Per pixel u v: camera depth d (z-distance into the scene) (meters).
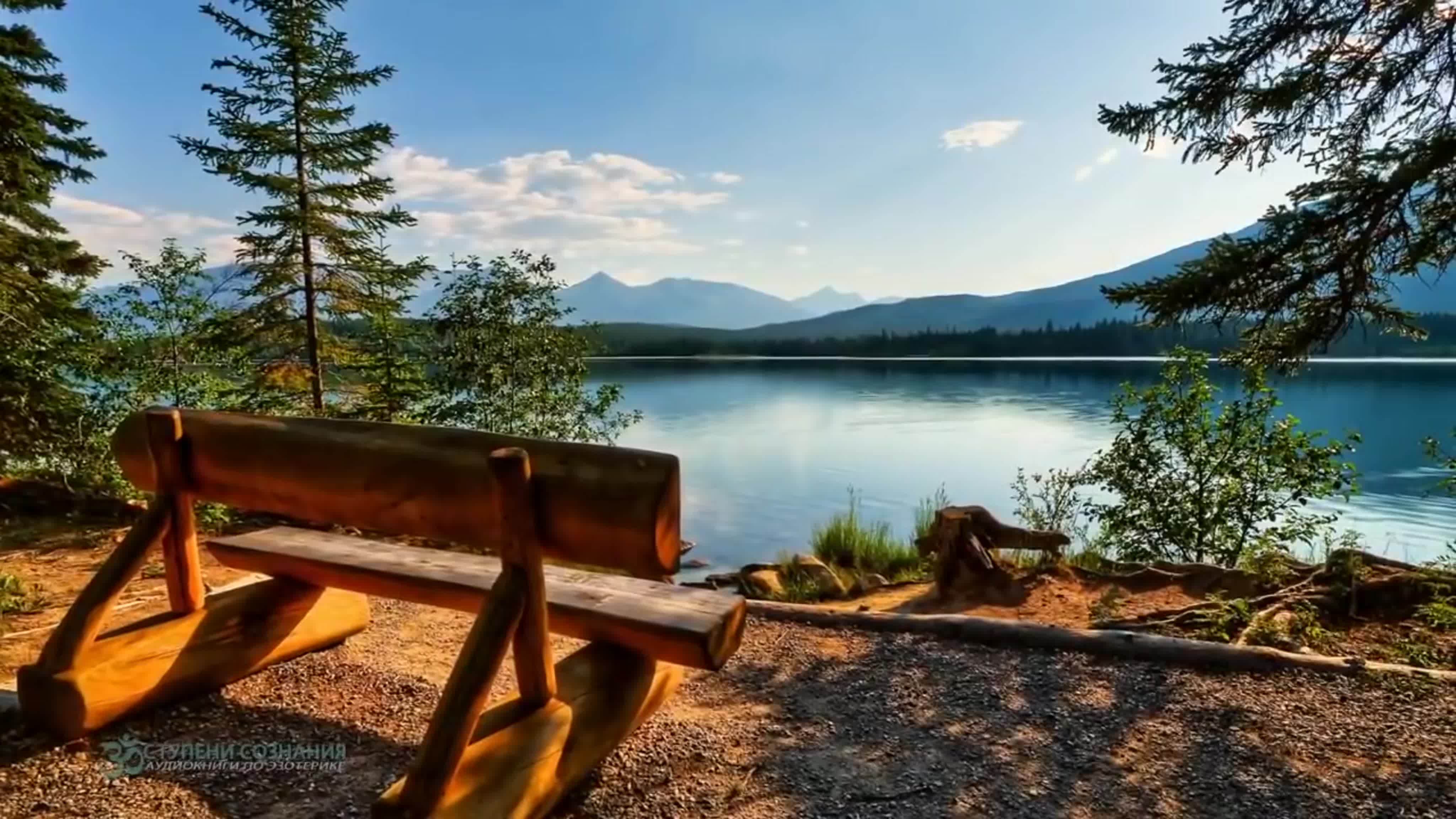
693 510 11.28
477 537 2.04
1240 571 4.61
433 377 7.60
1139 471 5.79
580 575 2.53
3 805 2.01
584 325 8.09
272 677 2.85
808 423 22.09
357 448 2.16
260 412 6.86
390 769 2.24
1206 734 2.45
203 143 6.52
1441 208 3.35
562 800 2.06
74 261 7.64
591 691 2.15
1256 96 3.71
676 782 2.19
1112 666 2.99
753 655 3.25
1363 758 2.27
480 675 1.79
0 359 5.95
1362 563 4.27
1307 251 3.47
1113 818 2.02
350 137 7.04
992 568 5.00
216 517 5.60
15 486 6.05
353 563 2.62
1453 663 3.15
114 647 2.43
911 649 3.27
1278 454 5.28
